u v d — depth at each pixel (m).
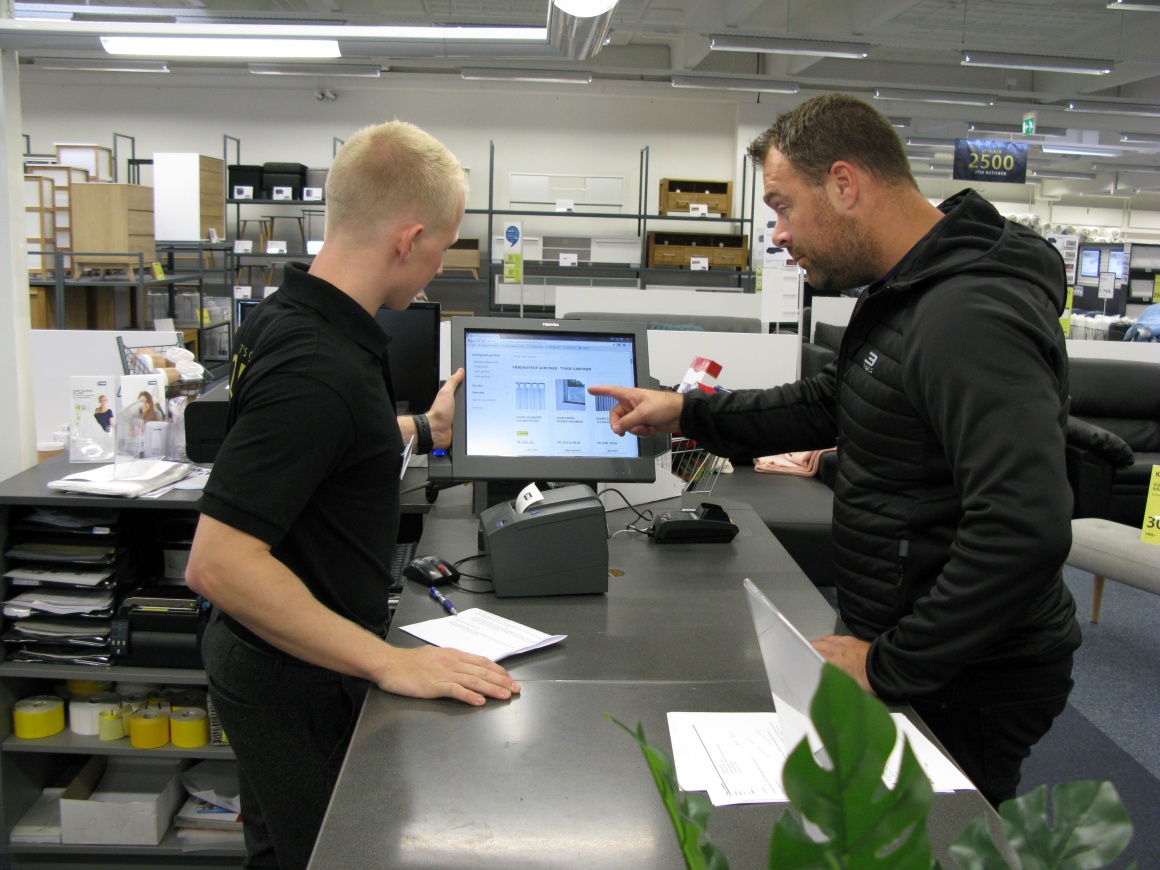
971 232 1.15
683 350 3.56
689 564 1.71
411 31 2.62
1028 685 1.21
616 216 9.23
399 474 1.30
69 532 2.13
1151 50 8.22
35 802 2.25
